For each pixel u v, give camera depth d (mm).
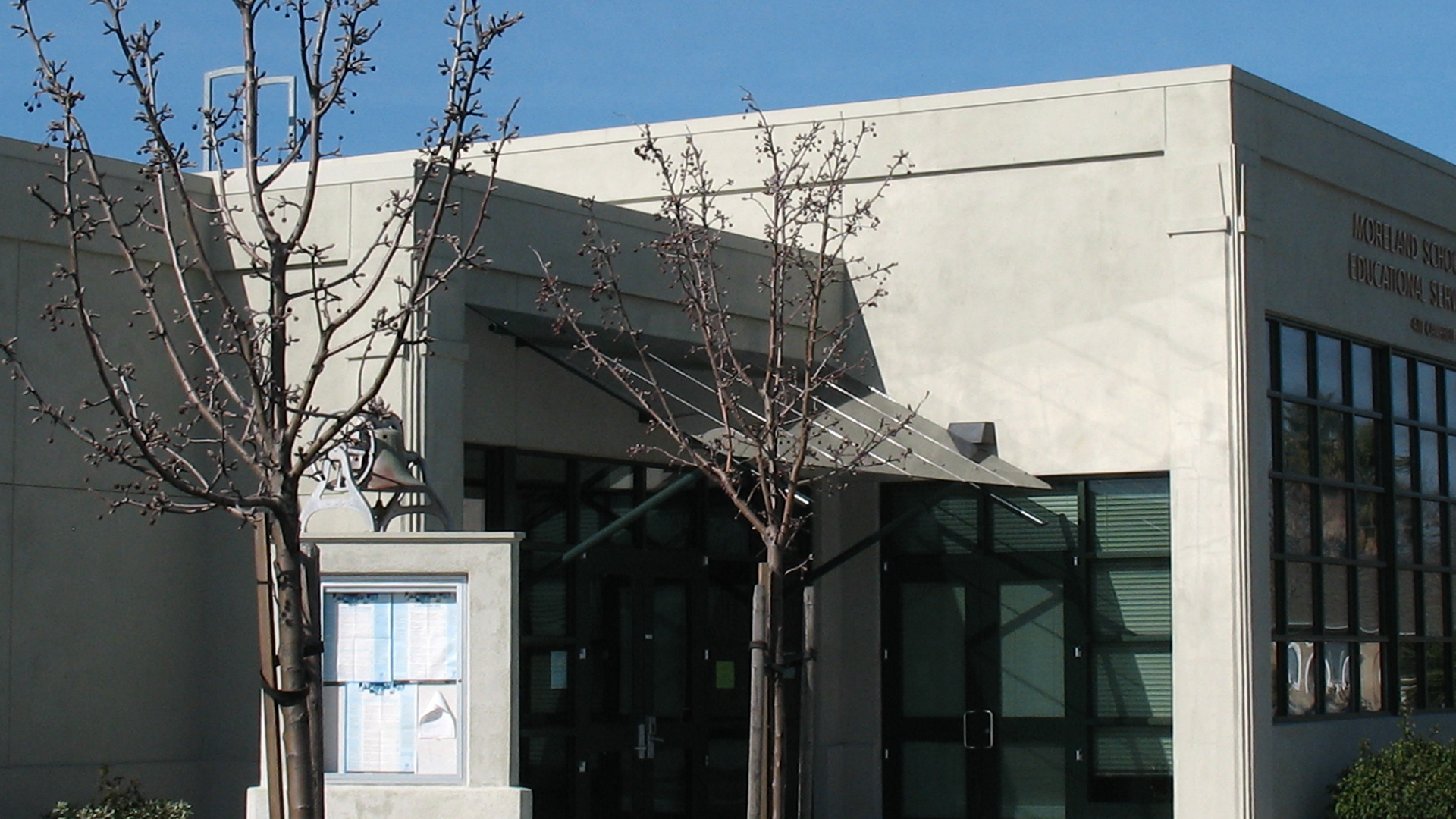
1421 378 21219
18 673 13266
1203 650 17156
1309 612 18719
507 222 15125
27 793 13180
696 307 14117
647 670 17250
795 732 18406
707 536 18234
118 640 14031
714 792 18016
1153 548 17812
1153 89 17844
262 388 8922
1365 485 19828
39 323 13609
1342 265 19375
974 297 18547
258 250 14031
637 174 19781
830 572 19016
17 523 13352
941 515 18953
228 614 14633
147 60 8906
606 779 16656
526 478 16000
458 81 9016
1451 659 21484
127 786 13930
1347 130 19484
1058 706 18203
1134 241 17859
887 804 18875
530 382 15938
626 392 16109
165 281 14453
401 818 10898
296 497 8578
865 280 18969
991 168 18516
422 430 14008
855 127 19031
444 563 11031
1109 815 17844
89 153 8672
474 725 10953
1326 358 19266
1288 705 18188
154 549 14391
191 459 14539
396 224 14148
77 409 13828
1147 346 17719
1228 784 16953
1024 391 18266
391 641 11094
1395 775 17812
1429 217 21125
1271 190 18156
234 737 14484
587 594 16625
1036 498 18406
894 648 19047
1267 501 17641
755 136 19250
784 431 14836
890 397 18766
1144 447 17672
